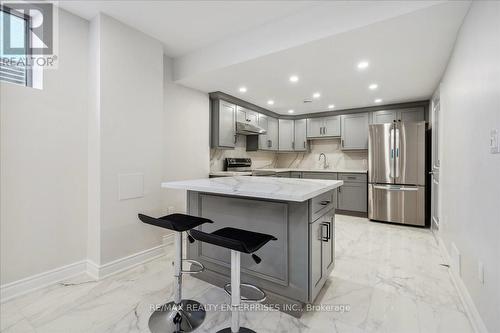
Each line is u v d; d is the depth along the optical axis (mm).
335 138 5070
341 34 1942
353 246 2857
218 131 3688
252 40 2381
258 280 1763
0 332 1444
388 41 2057
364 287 1941
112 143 2148
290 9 2068
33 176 1892
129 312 1626
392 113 4258
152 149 2494
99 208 2072
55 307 1679
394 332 1443
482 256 1404
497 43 1219
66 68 2059
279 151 5387
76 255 2133
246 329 1417
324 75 2865
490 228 1293
